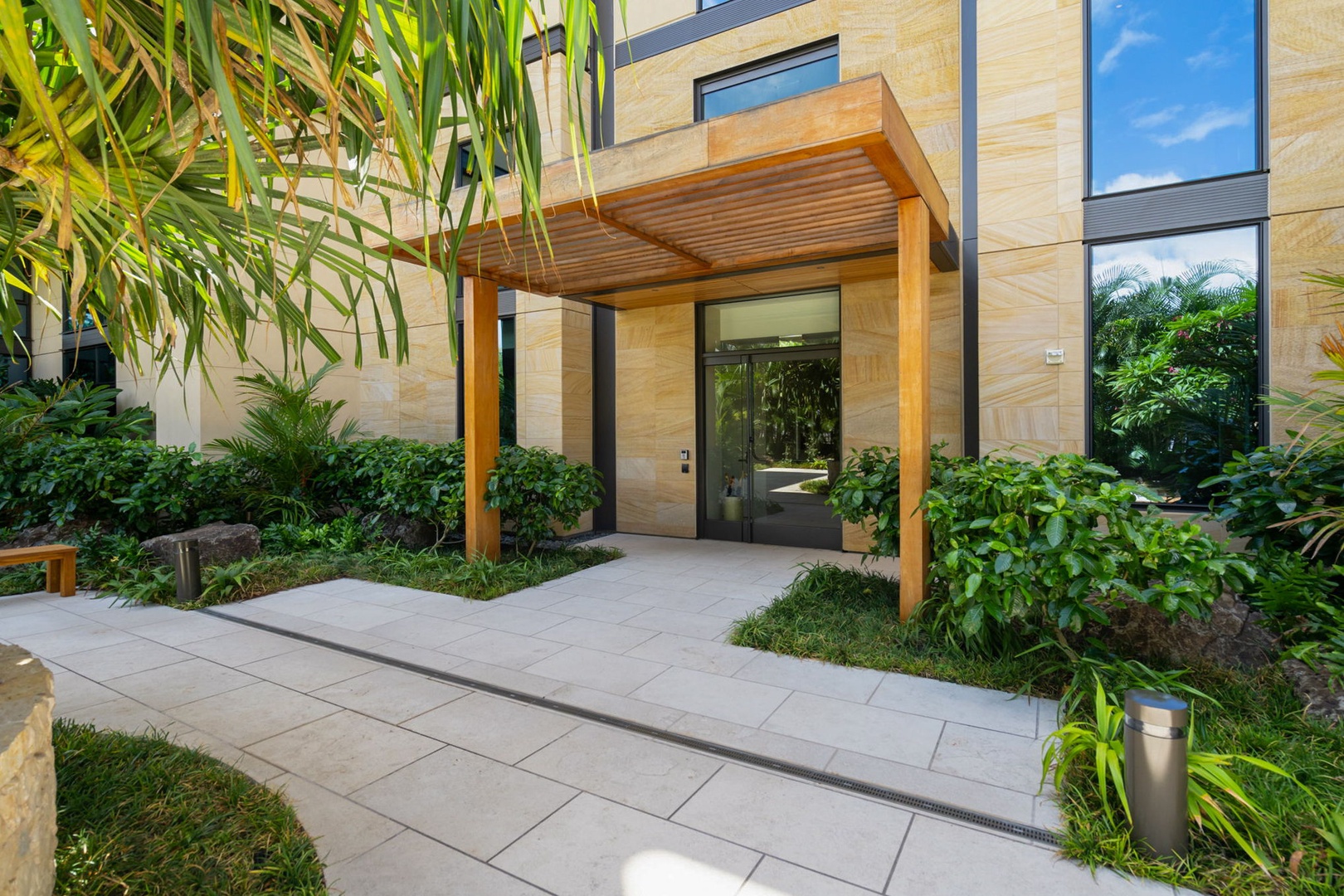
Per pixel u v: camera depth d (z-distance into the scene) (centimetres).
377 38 106
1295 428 523
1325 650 347
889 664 409
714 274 702
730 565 729
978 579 356
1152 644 385
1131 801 234
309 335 193
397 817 259
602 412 970
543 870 227
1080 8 610
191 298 215
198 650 459
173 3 102
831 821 256
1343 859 216
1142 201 589
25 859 174
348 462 890
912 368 462
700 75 871
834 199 491
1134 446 597
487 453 693
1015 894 215
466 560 691
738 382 878
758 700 365
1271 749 286
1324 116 525
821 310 821
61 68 157
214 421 945
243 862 224
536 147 150
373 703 368
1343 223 519
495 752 312
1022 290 629
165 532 802
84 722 341
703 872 226
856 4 765
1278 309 538
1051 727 331
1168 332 585
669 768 296
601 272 699
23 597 614
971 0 684
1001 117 639
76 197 154
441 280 1018
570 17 137
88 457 762
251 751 313
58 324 1370
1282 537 428
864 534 783
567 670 414
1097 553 346
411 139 111
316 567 679
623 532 955
